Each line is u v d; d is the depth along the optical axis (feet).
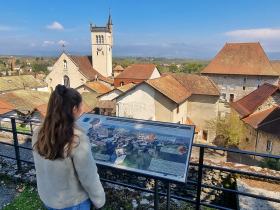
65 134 5.11
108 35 154.30
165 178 6.77
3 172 12.96
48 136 5.13
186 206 11.20
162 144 8.05
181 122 62.69
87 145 5.46
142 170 7.15
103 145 8.41
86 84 106.22
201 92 64.49
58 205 5.72
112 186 12.18
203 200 16.66
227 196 16.21
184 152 7.58
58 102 5.24
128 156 7.74
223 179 16.69
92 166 5.57
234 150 7.58
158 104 55.26
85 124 9.98
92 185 5.65
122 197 11.15
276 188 15.42
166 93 53.57
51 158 5.18
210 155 58.70
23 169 13.32
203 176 16.78
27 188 11.86
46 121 5.27
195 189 16.72
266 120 53.01
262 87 67.46
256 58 131.64
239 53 136.98
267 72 125.18
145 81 54.65
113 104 85.05
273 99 57.88
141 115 57.77
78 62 142.41
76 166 5.33
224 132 60.70
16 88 121.80
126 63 347.77
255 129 54.03
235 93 135.23
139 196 11.30
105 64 155.02
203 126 66.49
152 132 8.80
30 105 73.05
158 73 131.44
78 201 5.89
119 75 123.75
